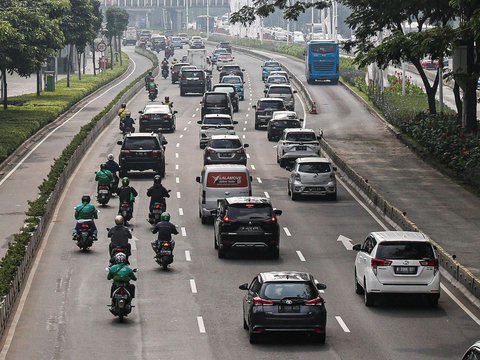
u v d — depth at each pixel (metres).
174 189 76.12
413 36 73.50
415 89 144.50
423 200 69.81
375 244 43.56
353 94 147.75
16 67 123.19
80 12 161.75
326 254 54.75
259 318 36.94
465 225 60.97
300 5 92.75
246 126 116.81
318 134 107.00
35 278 49.03
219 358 35.94
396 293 42.81
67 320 41.50
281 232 60.84
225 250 53.22
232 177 62.72
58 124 117.94
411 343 37.91
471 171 76.06
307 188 71.94
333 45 165.00
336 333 39.34
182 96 150.00
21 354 36.69
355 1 97.25
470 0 69.31
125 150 79.75
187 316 42.03
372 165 86.50
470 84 88.19
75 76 187.38
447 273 49.75
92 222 55.28
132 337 38.88
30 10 121.62
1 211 66.31
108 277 41.56
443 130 90.12
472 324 40.84
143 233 59.97
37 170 83.88
